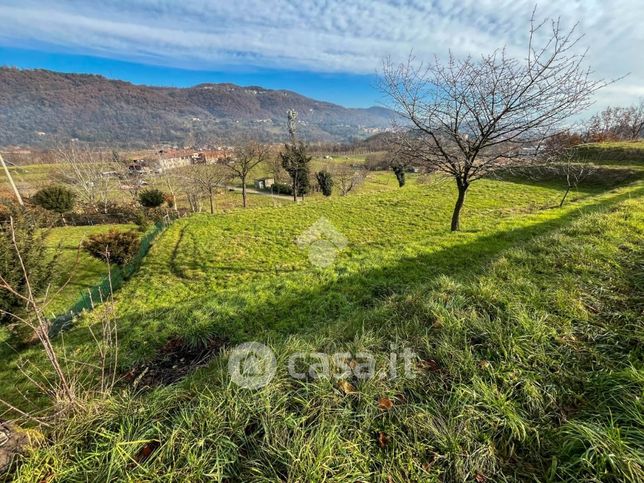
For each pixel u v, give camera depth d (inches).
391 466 66.5
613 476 59.4
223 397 82.5
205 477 65.2
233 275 359.9
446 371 92.5
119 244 429.4
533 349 97.9
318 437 69.9
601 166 698.8
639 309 112.9
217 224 596.4
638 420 68.1
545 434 73.0
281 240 477.1
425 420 75.7
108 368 155.1
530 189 652.1
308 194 1491.1
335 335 124.5
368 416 77.4
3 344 210.5
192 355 163.8
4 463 70.1
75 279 403.5
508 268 163.9
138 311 257.9
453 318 116.8
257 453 69.1
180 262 412.2
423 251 301.4
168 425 77.6
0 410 139.9
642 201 277.4
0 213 335.3
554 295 127.6
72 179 1043.9
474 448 69.4
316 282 245.3
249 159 1130.7
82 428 77.9
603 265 150.8
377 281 241.0
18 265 226.2
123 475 65.2
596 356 93.7
